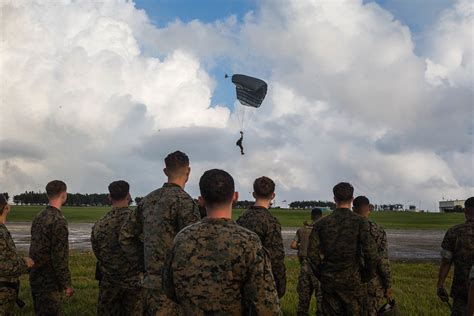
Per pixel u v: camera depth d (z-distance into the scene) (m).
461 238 5.59
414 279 13.42
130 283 5.65
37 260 6.03
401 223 65.75
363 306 5.60
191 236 3.10
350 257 5.52
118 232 5.72
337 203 5.75
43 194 152.62
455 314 5.66
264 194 5.67
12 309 5.43
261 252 3.04
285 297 10.00
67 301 9.01
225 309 2.94
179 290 3.04
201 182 3.19
